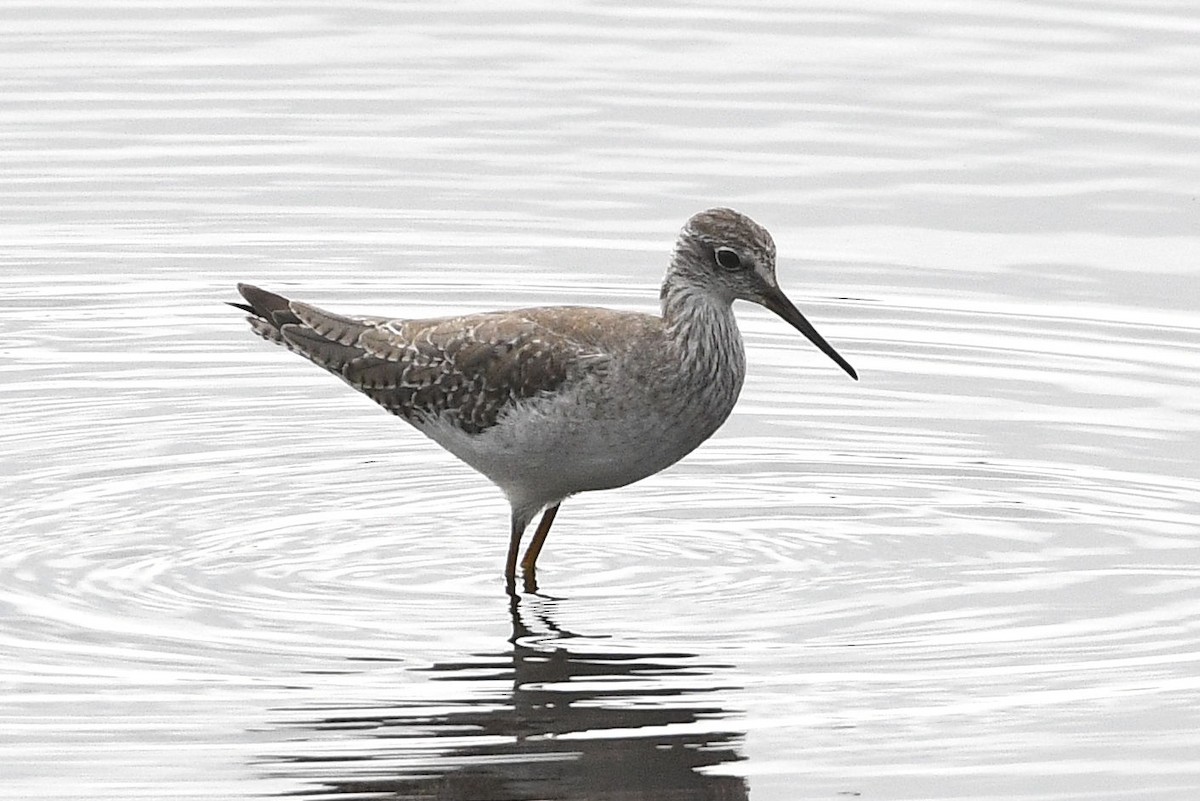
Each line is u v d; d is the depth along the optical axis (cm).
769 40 2361
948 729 1150
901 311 1848
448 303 1852
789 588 1354
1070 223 1989
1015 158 2100
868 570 1384
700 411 1333
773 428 1642
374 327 1415
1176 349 1769
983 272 1912
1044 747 1132
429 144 2153
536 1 2473
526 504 1380
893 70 2278
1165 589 1346
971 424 1641
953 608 1319
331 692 1188
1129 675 1221
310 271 1912
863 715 1166
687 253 1326
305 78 2289
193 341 1797
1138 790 1088
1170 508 1478
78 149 2141
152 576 1353
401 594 1342
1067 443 1599
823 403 1686
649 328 1329
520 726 1144
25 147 2141
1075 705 1182
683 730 1146
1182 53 2289
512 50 2353
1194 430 1617
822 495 1519
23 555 1378
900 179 2070
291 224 2008
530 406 1325
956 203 2023
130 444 1589
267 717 1154
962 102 2208
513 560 1370
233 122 2197
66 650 1236
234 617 1295
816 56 2319
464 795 1070
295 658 1234
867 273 1916
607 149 2131
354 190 2070
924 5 2438
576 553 1422
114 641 1251
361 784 1082
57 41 2375
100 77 2292
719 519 1480
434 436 1399
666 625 1292
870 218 2005
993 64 2281
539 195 2052
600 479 1357
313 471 1555
